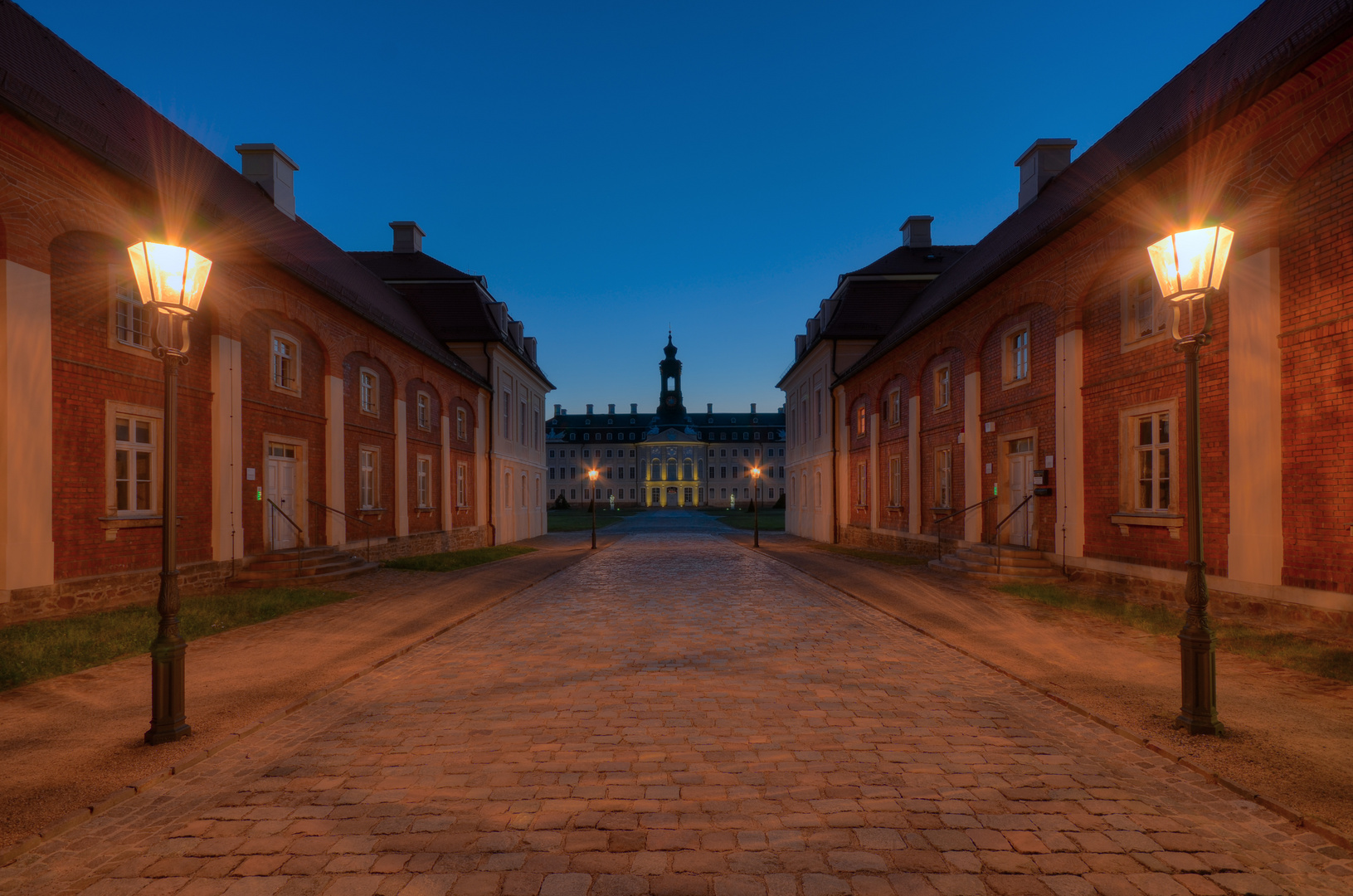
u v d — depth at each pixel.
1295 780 4.16
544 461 37.72
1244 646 7.38
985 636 8.41
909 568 15.99
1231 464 8.95
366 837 3.63
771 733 5.17
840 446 26.80
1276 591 8.32
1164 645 7.93
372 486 18.72
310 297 15.38
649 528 41.38
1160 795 4.09
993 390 15.59
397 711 5.80
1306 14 8.85
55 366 9.36
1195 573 5.01
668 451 105.62
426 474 22.38
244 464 13.35
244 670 7.11
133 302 10.80
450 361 23.31
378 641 8.48
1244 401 8.74
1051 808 3.92
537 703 6.00
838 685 6.48
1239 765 4.38
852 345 27.00
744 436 109.25
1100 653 7.53
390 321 18.59
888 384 22.12
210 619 9.49
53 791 4.12
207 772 4.52
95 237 9.99
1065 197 14.76
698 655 7.78
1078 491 12.41
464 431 25.64
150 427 11.09
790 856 3.41
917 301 25.75
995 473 15.50
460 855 3.45
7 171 8.58
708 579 14.94
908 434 20.48
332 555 15.30
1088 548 12.27
